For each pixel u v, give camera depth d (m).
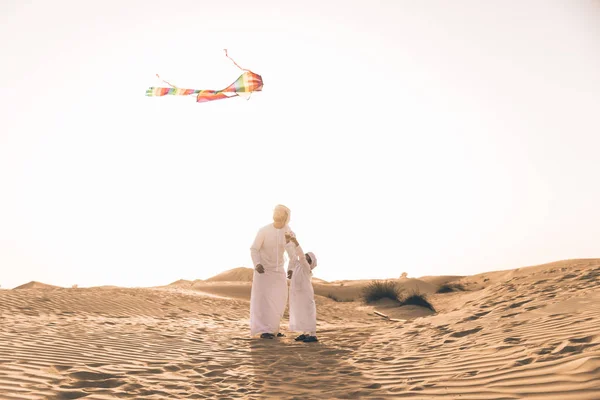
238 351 7.10
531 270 25.27
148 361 6.00
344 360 6.33
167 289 23.08
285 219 8.75
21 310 10.71
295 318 8.22
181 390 4.78
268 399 4.46
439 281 40.94
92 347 6.55
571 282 9.57
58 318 10.10
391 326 9.30
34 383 4.53
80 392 4.40
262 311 8.63
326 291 30.41
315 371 5.69
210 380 5.25
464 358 5.32
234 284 29.14
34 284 30.94
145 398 4.41
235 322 12.08
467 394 4.00
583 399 3.39
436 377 4.71
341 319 16.61
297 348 7.40
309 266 8.38
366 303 23.66
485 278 33.34
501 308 8.10
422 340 7.10
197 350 7.02
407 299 22.75
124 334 7.95
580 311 6.59
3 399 3.97
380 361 5.99
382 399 4.23
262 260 8.73
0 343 6.27
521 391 3.81
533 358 4.60
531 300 8.25
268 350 7.21
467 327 7.22
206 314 13.95
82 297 13.38
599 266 11.15
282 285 8.77
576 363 4.07
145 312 12.78
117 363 5.73
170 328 9.36
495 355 5.13
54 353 5.93
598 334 4.89
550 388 3.73
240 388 4.90
